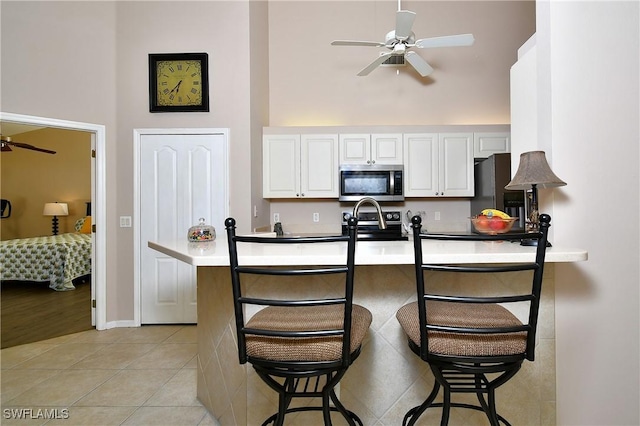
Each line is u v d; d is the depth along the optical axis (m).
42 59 3.08
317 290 1.60
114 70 3.44
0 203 6.40
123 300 3.45
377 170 3.90
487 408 1.25
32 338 3.13
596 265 1.61
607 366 1.61
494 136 3.91
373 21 4.33
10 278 4.93
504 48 4.32
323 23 4.35
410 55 3.04
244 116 3.47
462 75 4.33
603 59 1.63
